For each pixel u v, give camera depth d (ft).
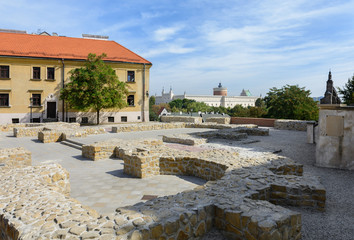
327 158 33.83
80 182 27.48
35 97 99.45
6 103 95.25
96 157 38.91
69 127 73.36
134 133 70.95
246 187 19.35
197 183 27.27
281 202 19.97
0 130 75.72
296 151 44.21
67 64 102.32
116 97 98.02
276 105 139.23
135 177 29.37
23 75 96.37
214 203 15.96
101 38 129.18
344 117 32.65
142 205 15.88
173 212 14.39
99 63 97.25
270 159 29.17
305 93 142.10
